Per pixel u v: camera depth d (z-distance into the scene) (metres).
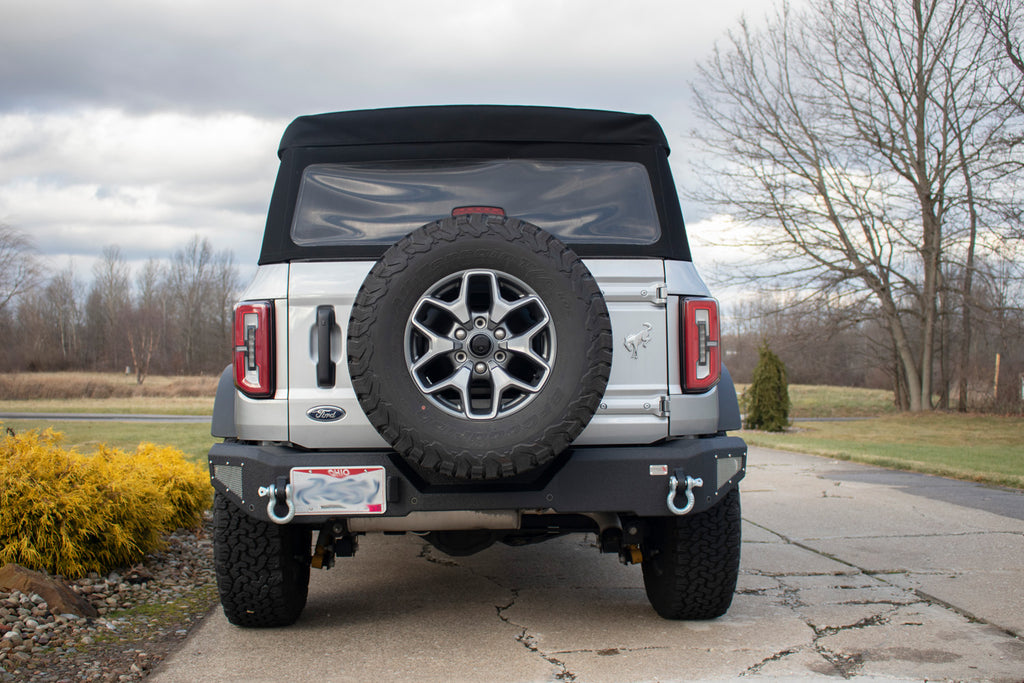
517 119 3.54
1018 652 3.32
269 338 3.24
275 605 3.52
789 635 3.56
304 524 3.55
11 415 24.23
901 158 23.16
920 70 22.70
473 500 3.12
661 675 3.06
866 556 5.17
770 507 7.17
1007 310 22.08
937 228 23.25
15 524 4.09
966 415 23.78
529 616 3.91
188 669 3.14
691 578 3.57
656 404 3.29
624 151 3.56
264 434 3.24
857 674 3.06
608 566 5.06
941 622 3.75
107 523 4.38
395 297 2.89
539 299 2.92
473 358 2.92
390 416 2.83
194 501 5.66
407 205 3.47
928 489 8.30
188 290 75.69
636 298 3.33
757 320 27.69
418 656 3.30
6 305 56.88
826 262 24.38
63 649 3.33
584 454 3.17
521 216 3.50
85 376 58.62
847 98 23.58
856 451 13.08
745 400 21.14
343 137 3.51
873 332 31.14
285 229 3.39
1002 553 5.24
